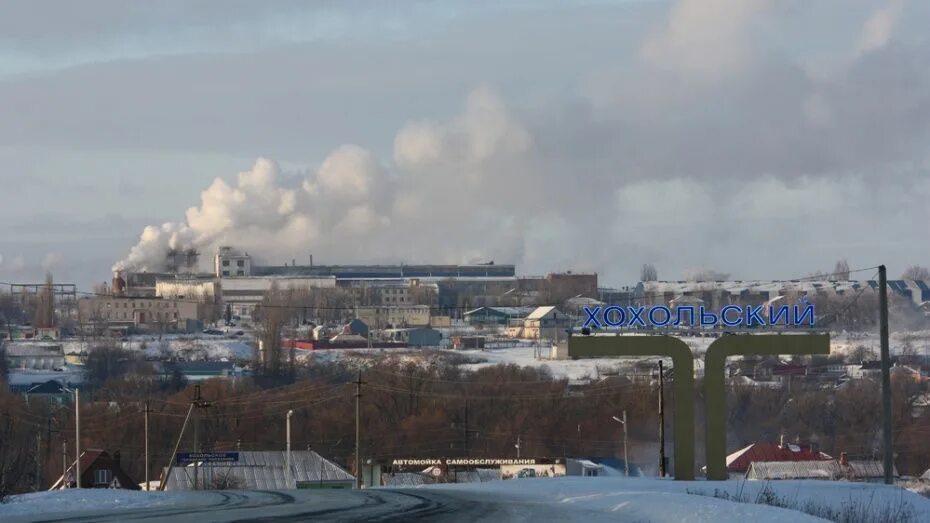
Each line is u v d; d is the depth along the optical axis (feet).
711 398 263.90
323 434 547.90
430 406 570.05
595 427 557.33
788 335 263.70
